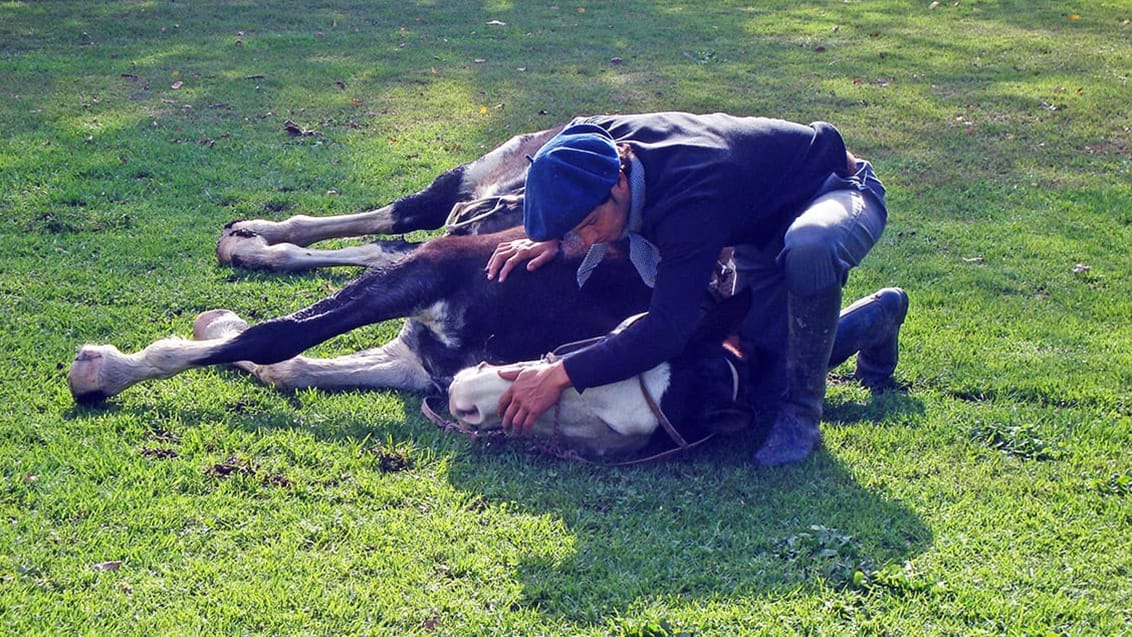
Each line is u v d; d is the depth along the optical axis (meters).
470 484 3.89
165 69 9.84
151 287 5.44
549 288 4.29
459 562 3.44
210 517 3.64
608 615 3.24
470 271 4.35
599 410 3.95
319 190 6.86
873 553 3.55
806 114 9.03
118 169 7.02
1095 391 4.76
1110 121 8.98
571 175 3.51
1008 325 5.43
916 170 7.73
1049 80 10.28
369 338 5.05
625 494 3.85
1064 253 6.34
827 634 3.19
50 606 3.19
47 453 3.96
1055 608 3.30
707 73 10.35
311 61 10.38
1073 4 14.46
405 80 9.78
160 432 4.18
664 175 3.61
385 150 7.70
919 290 5.82
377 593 3.31
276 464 3.97
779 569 3.46
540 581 3.37
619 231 3.64
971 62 11.03
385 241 5.75
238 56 10.45
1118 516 3.81
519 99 9.25
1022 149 8.23
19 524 3.55
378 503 3.77
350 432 4.21
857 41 11.98
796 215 3.97
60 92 8.91
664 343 3.64
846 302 5.61
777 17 13.38
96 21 11.96
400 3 13.64
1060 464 4.18
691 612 3.25
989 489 3.97
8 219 6.16
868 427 4.39
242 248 5.68
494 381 3.99
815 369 4.07
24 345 4.79
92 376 4.28
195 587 3.30
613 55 11.05
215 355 4.29
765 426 4.34
